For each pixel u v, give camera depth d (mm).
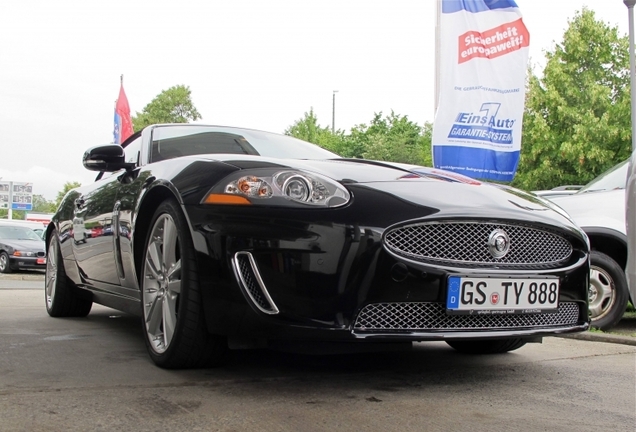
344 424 1889
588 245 2662
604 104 20469
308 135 41906
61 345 3154
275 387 2320
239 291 2184
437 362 2955
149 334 2697
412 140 39469
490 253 2350
